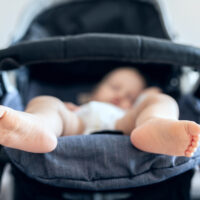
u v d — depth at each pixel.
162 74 1.22
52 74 1.28
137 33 1.26
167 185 0.71
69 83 1.30
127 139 0.65
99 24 1.29
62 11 1.30
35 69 1.24
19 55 0.73
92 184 0.62
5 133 0.56
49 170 0.61
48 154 0.62
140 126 0.63
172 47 0.73
